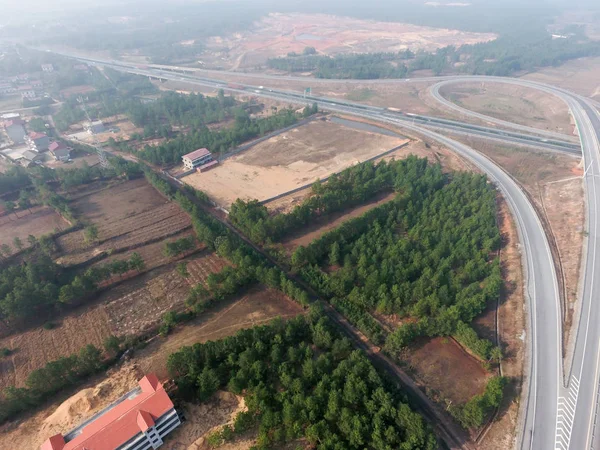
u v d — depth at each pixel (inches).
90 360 3885.3
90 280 4872.0
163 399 3171.8
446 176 7135.8
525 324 4146.2
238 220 6048.2
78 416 3422.7
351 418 3142.2
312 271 5002.5
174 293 4958.2
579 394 3432.6
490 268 4781.0
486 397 3324.3
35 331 4527.6
